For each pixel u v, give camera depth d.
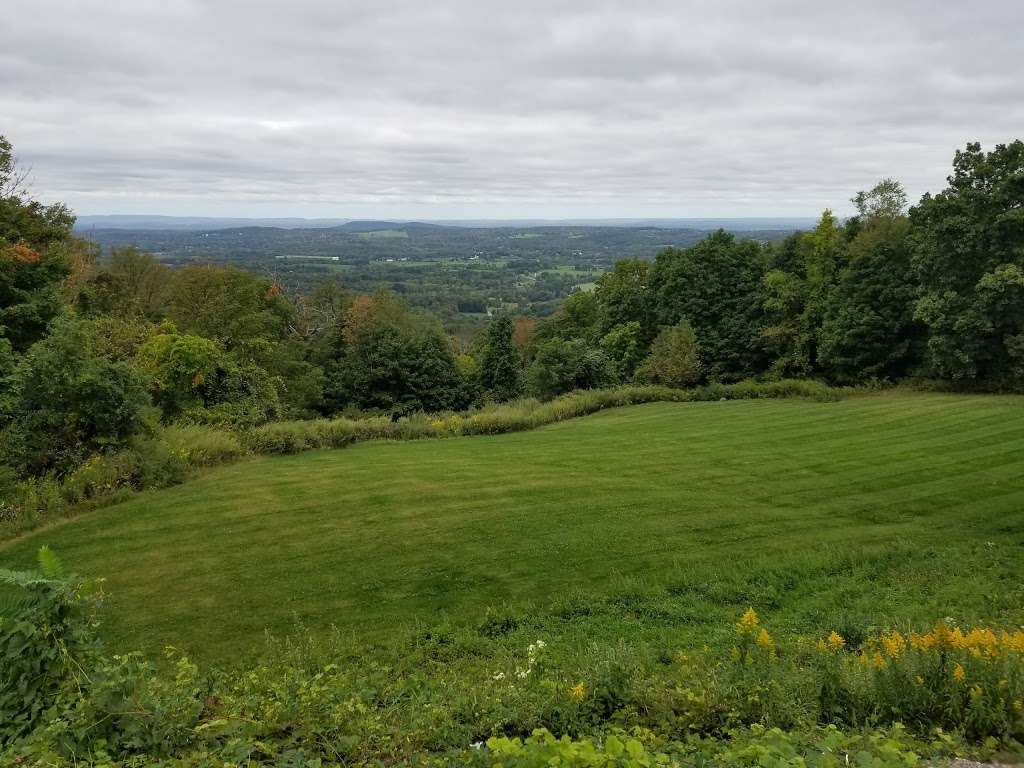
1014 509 13.42
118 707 3.99
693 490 15.23
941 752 4.16
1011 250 29.05
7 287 20.11
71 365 13.74
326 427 21.05
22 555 10.59
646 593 9.52
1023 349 28.50
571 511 13.41
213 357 22.12
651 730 4.77
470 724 5.06
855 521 13.01
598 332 50.47
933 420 23.91
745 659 6.09
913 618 8.42
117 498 13.32
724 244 46.38
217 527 12.12
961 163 29.94
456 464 17.94
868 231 38.34
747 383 35.41
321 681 5.90
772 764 3.35
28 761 3.64
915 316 31.22
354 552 11.06
